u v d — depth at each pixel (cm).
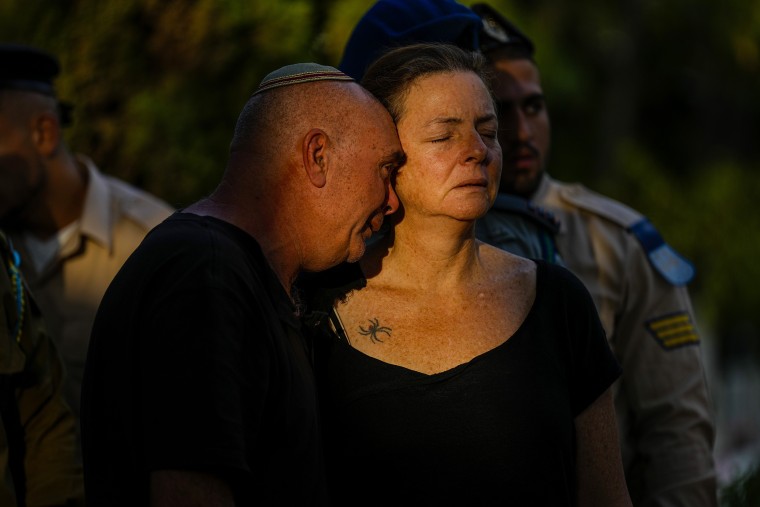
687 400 638
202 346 370
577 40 2261
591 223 659
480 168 435
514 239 534
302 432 399
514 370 432
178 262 383
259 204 412
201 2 938
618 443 460
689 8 2484
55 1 952
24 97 704
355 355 437
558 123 2167
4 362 507
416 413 427
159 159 945
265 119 413
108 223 747
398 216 448
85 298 739
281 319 405
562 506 434
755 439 2483
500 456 425
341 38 962
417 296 446
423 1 523
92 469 393
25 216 736
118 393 382
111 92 941
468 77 440
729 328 2550
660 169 2412
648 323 646
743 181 2403
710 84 2686
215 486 367
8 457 521
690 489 619
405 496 427
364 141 415
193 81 948
